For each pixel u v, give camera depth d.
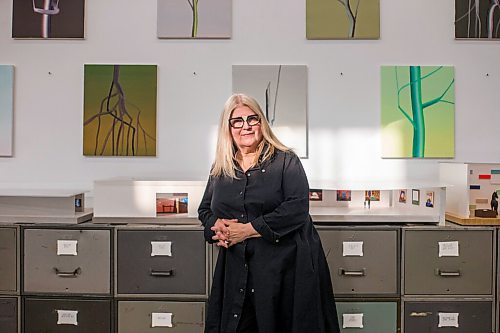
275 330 1.93
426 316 2.33
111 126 2.80
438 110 2.79
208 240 2.06
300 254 1.95
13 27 2.81
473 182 2.48
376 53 2.81
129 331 2.35
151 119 2.80
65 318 2.37
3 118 2.82
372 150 2.81
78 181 2.83
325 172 2.81
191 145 2.82
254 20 2.81
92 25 2.83
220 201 2.03
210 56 2.82
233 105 2.04
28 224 2.37
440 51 2.81
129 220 2.41
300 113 2.78
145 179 2.79
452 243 2.32
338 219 2.38
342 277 2.33
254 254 1.96
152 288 2.34
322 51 2.81
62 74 2.83
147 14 2.82
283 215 1.93
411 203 2.60
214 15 2.79
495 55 2.81
